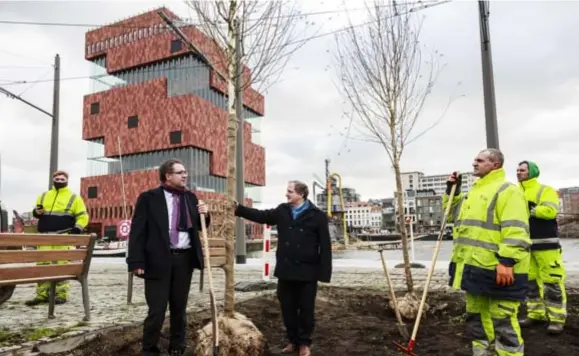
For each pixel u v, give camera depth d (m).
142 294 8.65
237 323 4.39
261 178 88.56
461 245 3.96
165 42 74.31
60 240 5.37
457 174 4.48
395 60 7.02
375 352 4.64
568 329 5.43
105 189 75.19
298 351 4.75
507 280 3.58
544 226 5.34
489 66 10.27
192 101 70.44
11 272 4.79
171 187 4.32
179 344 4.29
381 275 11.43
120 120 75.94
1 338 4.71
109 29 80.12
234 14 5.01
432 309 6.44
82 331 4.93
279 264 4.76
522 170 5.54
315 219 4.82
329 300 7.27
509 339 3.74
